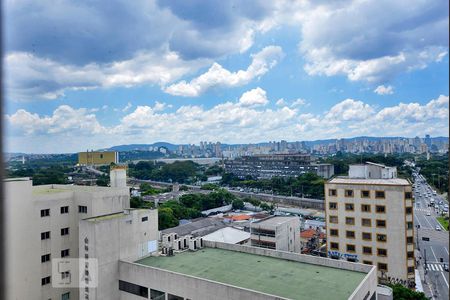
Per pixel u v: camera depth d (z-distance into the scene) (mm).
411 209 59250
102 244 37969
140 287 37750
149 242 43562
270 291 32375
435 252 86250
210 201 134875
